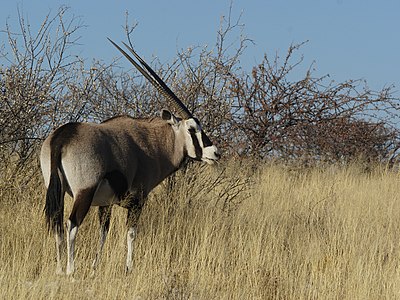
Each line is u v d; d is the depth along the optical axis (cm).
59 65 2114
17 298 1344
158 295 1471
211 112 2409
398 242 1972
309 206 2248
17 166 2041
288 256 1827
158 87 1927
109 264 1622
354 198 2473
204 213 1980
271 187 2544
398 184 2898
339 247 1827
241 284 1623
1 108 2059
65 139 1631
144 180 1809
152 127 1869
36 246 1716
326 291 1566
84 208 1627
